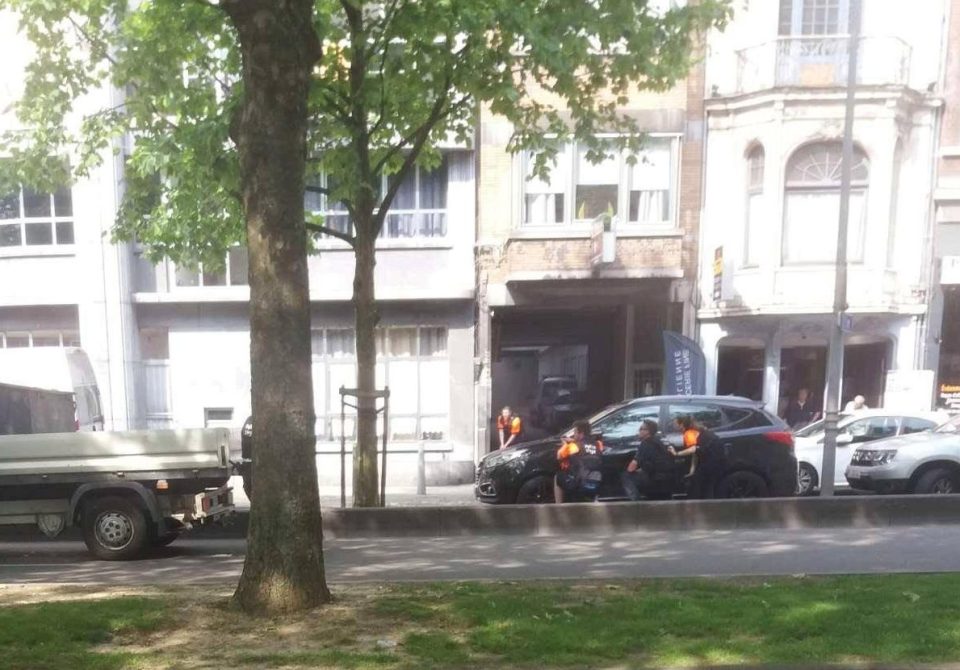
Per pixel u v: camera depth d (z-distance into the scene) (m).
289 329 5.11
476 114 9.67
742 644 4.41
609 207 15.49
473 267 15.80
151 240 9.84
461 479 15.55
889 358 16.19
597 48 10.64
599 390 20.56
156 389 16.16
